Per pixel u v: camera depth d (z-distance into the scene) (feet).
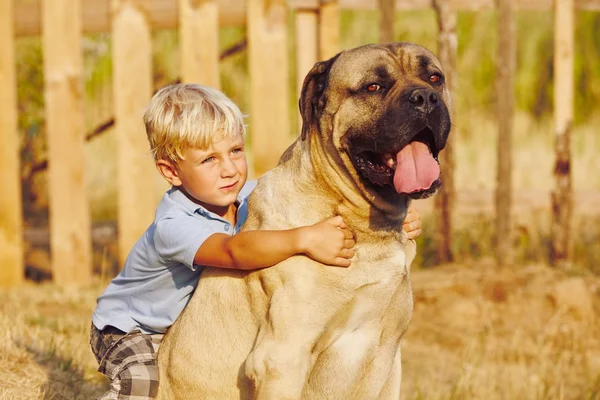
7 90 34.19
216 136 17.46
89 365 23.31
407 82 16.76
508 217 35.91
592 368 28.09
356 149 16.80
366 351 16.89
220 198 17.62
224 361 17.10
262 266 16.30
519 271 34.71
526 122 52.31
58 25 33.81
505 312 32.19
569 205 36.58
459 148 48.55
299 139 17.57
